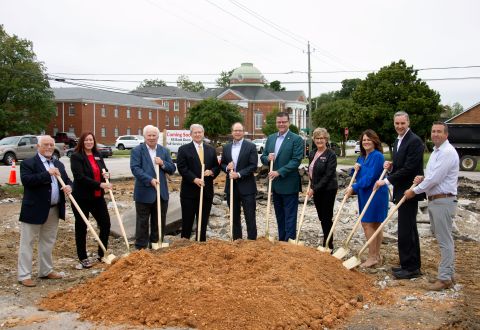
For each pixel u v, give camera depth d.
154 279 5.82
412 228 7.12
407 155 7.10
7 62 53.16
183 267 6.22
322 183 8.05
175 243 7.52
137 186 7.94
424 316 5.59
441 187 6.53
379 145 7.83
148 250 7.16
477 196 17.81
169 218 10.18
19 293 6.34
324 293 5.86
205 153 8.55
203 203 8.52
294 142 8.36
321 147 8.20
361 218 7.49
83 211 7.66
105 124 66.00
